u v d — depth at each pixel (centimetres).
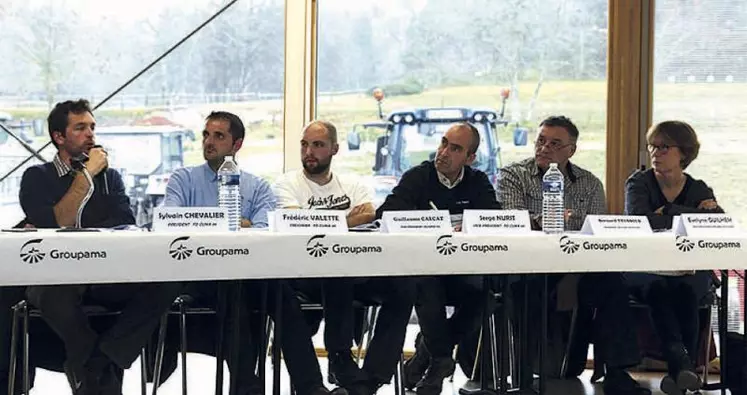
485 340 311
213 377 399
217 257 245
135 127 447
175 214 253
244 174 359
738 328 402
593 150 442
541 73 443
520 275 337
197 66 448
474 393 314
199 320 330
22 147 440
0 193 438
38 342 302
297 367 279
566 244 272
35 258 231
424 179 354
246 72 449
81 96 445
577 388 369
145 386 314
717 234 285
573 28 440
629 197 365
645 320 378
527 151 446
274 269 250
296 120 447
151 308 263
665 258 277
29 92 441
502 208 367
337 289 289
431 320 308
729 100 434
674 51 434
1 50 439
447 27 446
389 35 449
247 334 284
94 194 327
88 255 235
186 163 449
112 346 260
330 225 263
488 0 444
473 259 266
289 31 445
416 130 450
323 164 369
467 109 448
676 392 322
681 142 357
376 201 452
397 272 260
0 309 280
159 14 445
